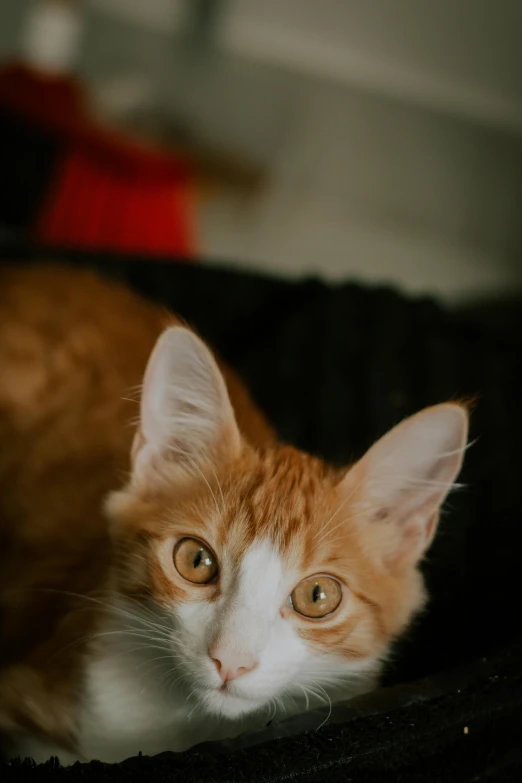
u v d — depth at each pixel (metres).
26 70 0.77
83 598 0.39
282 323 0.57
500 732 0.34
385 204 1.00
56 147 0.72
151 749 0.37
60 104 0.75
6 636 0.41
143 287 0.58
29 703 0.38
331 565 0.35
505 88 1.01
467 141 1.03
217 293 0.59
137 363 0.48
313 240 0.95
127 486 0.37
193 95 1.04
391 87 1.06
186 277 0.59
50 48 0.90
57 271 0.53
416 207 0.99
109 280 0.55
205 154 0.92
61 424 0.46
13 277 0.51
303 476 0.37
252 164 0.96
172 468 0.37
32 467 0.45
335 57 1.08
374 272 0.92
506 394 0.53
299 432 0.53
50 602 0.41
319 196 0.99
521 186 1.00
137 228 0.76
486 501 0.47
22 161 0.72
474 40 1.01
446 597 0.43
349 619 0.35
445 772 0.33
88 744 0.37
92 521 0.42
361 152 1.03
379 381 0.53
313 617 0.35
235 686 0.33
